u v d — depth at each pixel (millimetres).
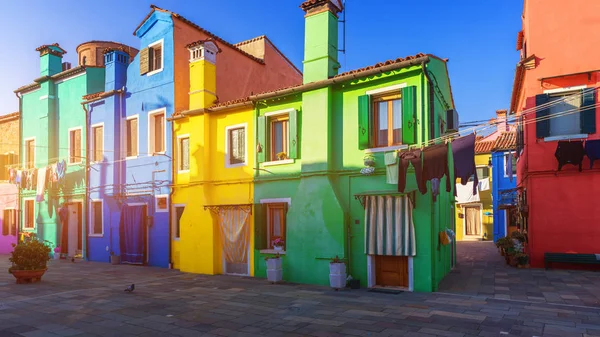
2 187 24828
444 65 13727
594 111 13719
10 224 24344
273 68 22172
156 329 7680
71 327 7871
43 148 22109
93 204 19828
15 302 10055
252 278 13539
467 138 11156
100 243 19188
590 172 13719
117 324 8023
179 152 16578
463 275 13375
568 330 7145
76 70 20953
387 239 11266
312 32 13242
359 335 7055
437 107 12672
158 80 17609
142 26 18344
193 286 12148
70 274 14891
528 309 8703
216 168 15297
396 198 11250
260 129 14109
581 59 14008
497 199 25828
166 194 16766
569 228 13930
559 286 11156
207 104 15609
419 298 9977
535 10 14758
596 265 13492
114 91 18812
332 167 12539
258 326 7734
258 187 14078
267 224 13914
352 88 12461
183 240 15570
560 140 14102
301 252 12602
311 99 12875
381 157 11680
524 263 14695
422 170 10078
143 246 17375
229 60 18672
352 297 10227
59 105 22062
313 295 10555
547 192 14312
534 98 14578
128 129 18891
